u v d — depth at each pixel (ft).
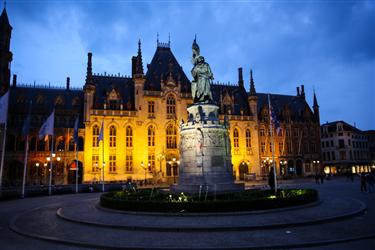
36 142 202.18
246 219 56.80
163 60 238.27
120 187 155.94
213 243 43.60
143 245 43.42
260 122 260.62
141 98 211.82
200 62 97.04
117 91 214.28
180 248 41.22
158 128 213.05
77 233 52.03
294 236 46.50
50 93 226.58
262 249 41.24
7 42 199.31
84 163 196.44
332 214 60.70
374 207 73.46
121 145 203.92
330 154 344.49
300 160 270.87
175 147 214.69
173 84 220.64
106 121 203.41
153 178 202.18
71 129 205.26
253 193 77.10
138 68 214.90
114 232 52.11
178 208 63.57
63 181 197.47
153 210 65.26
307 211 64.69
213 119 88.17
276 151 261.03
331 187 140.67
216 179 83.56
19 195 122.01
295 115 284.61
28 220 66.28
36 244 46.91
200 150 84.64
